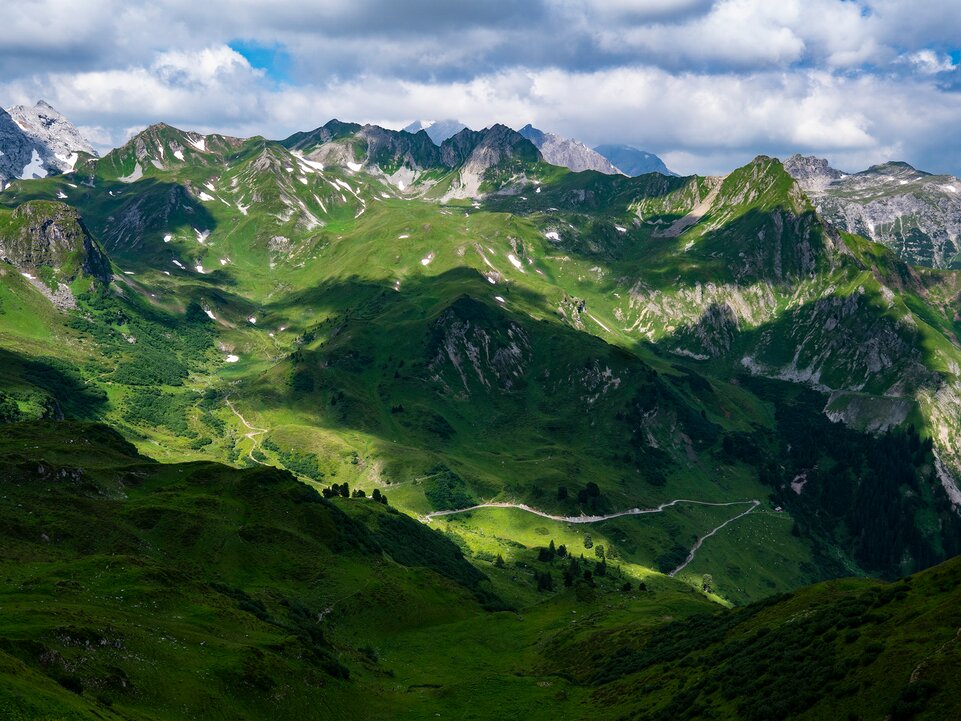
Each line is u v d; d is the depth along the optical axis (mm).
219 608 114875
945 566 90062
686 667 106250
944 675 66250
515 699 114000
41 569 112625
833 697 73250
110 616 94125
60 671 74750
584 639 143500
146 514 160125
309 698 98188
